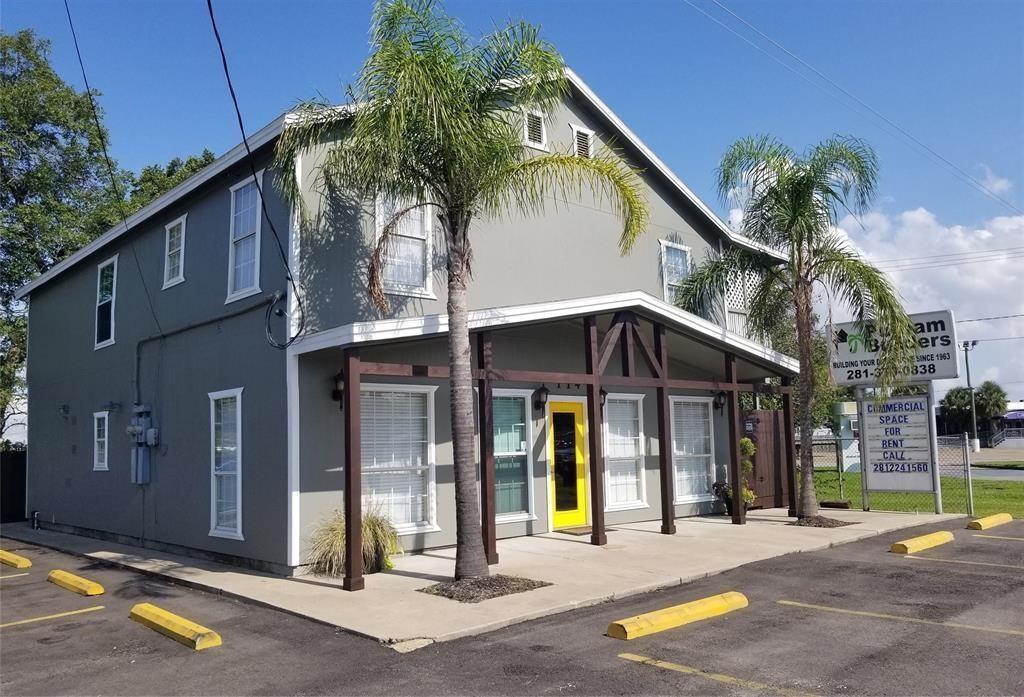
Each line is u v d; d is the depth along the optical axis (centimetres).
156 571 1148
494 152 977
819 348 2214
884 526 1407
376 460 1182
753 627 754
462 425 967
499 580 942
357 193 1181
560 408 1452
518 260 1416
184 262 1396
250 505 1163
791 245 1442
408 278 1252
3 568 1302
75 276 1856
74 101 2684
